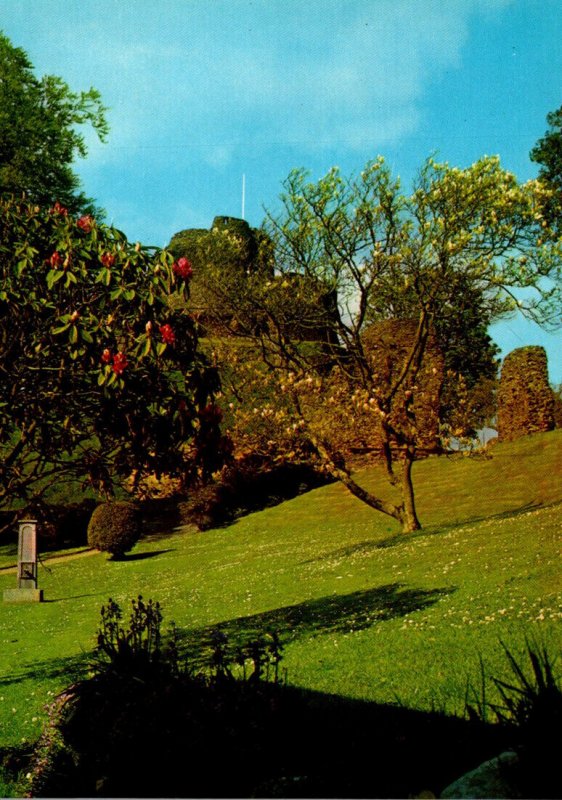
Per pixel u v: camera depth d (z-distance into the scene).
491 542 19.45
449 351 45.38
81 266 8.51
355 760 5.42
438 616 12.79
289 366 26.34
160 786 5.25
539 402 38.41
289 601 17.64
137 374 8.48
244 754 5.39
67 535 37.25
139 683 6.83
